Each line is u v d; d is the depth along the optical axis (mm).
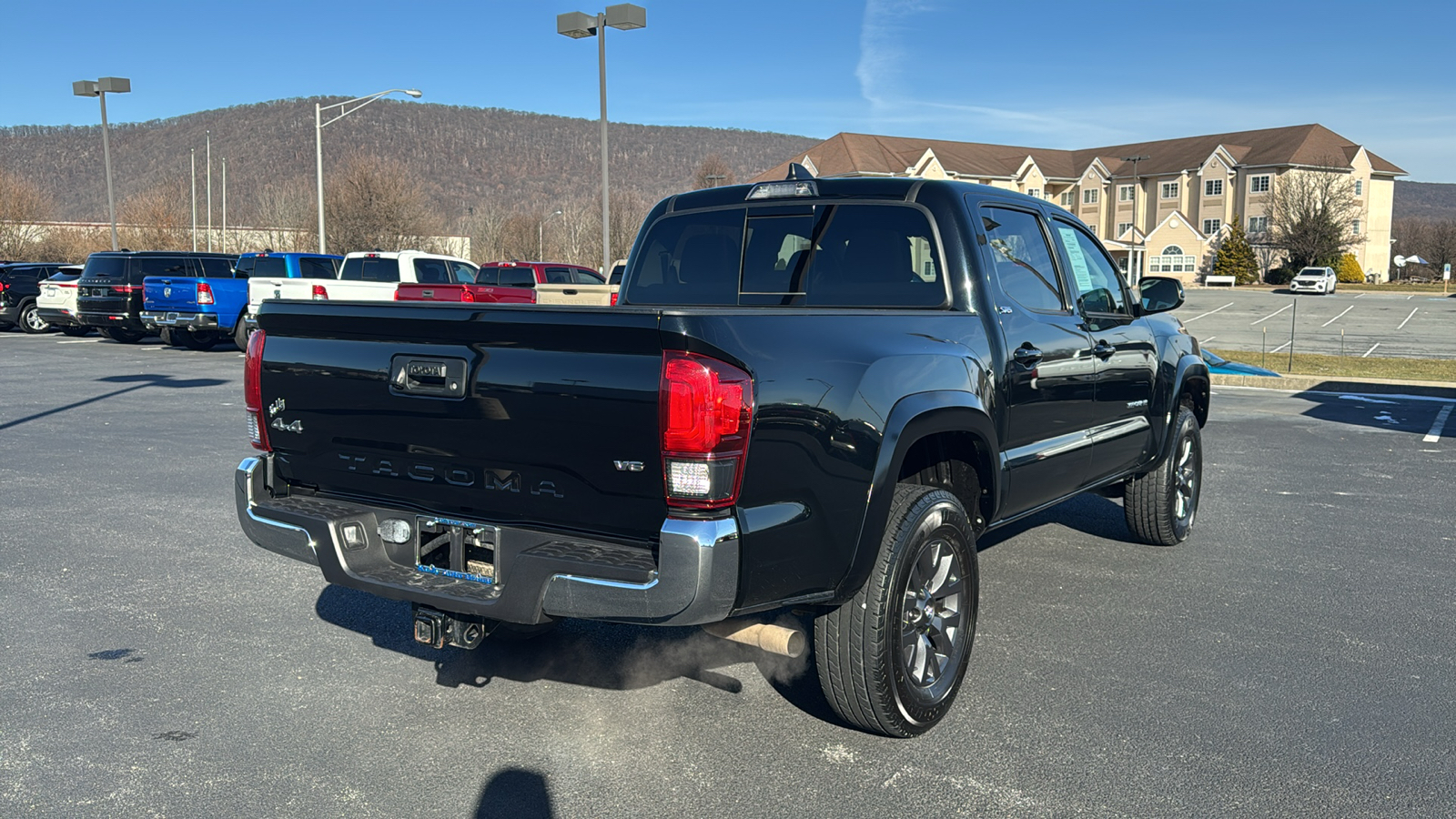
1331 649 4820
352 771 3604
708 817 3295
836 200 4809
